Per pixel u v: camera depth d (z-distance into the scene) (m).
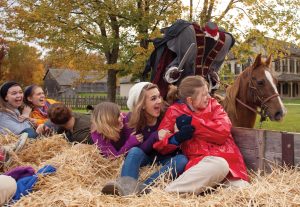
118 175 3.85
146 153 3.86
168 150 3.77
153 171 3.79
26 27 11.70
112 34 12.20
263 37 10.95
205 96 3.74
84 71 13.80
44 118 5.80
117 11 11.35
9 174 3.59
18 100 5.34
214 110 3.80
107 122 4.12
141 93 4.02
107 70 13.08
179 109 3.89
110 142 4.27
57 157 4.04
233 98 4.91
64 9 11.48
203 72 5.19
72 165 3.86
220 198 3.02
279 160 3.65
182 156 3.65
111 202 3.07
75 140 4.84
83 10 11.46
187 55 4.70
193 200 3.02
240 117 4.93
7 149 4.24
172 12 11.23
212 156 3.43
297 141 3.50
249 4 10.73
